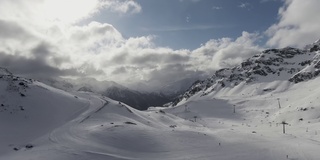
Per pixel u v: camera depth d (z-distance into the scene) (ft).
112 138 297.33
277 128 512.63
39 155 250.16
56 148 269.64
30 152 261.03
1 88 412.16
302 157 265.13
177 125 502.38
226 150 288.92
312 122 539.29
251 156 269.85
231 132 386.73
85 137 302.45
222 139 334.03
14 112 372.58
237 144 314.14
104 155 253.24
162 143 297.74
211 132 380.78
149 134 317.83
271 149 295.28
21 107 386.32
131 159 251.19
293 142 333.62
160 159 256.93
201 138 327.26
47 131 341.41
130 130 322.14
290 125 548.72
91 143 285.64
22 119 364.17
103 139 295.28
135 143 291.58
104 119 400.67
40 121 371.97
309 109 602.85
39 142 296.10
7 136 316.19
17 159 241.76
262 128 529.45
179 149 286.87
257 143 321.52
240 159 260.83
